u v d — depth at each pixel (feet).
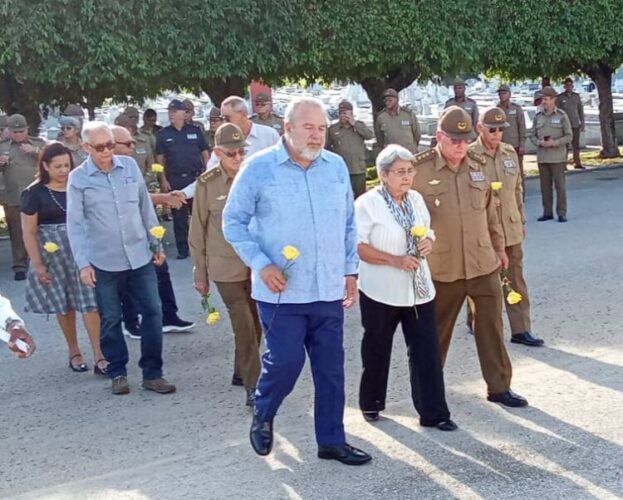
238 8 45.98
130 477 16.67
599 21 59.31
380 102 59.88
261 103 39.24
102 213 21.34
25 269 38.01
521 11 56.54
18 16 40.73
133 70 44.42
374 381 18.42
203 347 26.08
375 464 16.38
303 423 19.11
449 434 17.71
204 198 20.11
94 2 42.37
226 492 15.57
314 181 15.72
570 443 16.96
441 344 19.33
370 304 17.90
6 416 21.04
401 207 17.71
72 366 24.53
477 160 18.89
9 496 16.35
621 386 20.22
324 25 49.32
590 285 30.71
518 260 24.06
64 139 33.12
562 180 44.78
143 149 40.11
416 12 52.21
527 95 125.49
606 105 73.87
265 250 15.75
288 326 15.79
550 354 23.16
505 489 15.08
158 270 27.02
